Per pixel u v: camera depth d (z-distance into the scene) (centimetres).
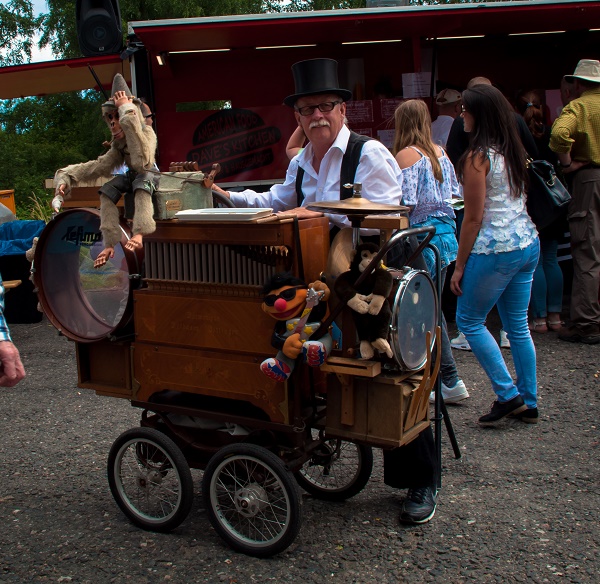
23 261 714
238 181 750
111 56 702
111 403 481
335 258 262
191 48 716
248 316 268
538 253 397
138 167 273
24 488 351
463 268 392
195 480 351
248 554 280
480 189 376
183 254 279
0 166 2112
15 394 506
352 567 272
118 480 306
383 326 250
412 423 275
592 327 570
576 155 560
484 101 377
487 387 484
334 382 272
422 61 791
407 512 302
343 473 332
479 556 278
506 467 359
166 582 265
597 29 757
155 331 290
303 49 769
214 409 292
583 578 262
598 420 420
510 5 653
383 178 294
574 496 327
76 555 286
